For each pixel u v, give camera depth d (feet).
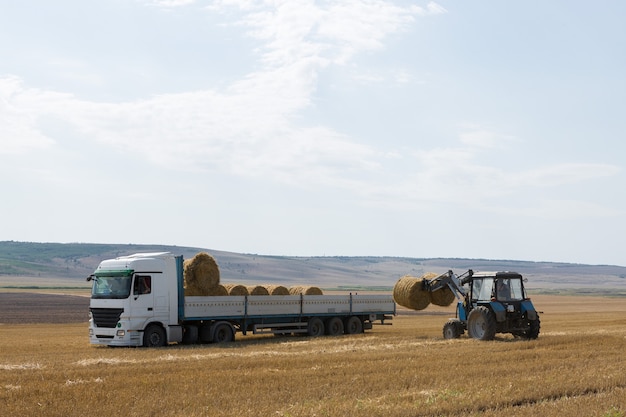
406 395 47.26
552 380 53.42
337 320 110.93
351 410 42.09
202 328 96.02
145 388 50.21
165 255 93.09
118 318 88.43
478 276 98.02
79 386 51.44
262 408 43.29
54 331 126.93
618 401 45.68
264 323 103.04
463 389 49.60
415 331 119.85
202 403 44.83
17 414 41.93
